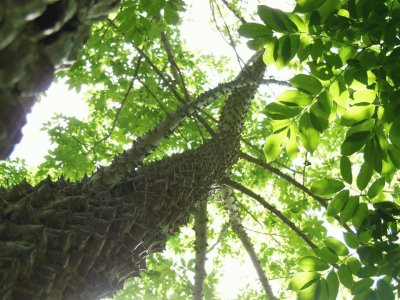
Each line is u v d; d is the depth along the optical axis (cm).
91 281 273
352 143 367
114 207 305
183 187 383
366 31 343
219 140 487
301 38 364
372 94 373
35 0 107
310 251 610
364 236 402
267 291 667
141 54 553
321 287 404
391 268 386
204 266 635
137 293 909
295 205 857
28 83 123
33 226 240
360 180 378
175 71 777
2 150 126
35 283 235
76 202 288
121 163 371
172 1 475
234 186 649
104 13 142
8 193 267
